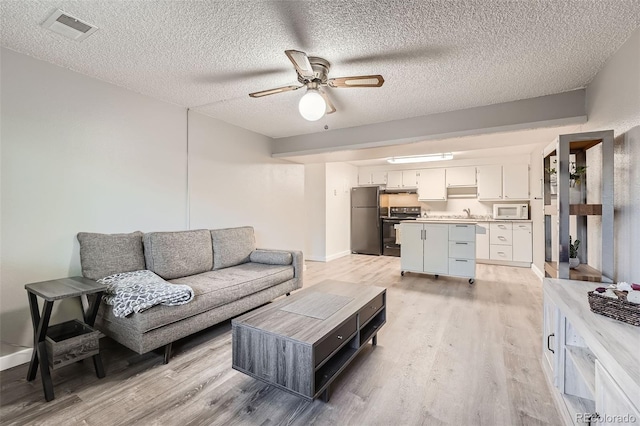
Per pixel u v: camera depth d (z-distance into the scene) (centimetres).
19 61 214
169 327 213
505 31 186
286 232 497
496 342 245
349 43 200
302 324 180
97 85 258
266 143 457
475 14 169
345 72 244
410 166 700
